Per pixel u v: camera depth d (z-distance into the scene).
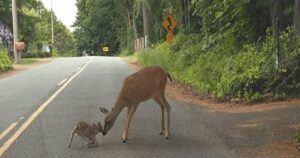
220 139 9.87
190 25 31.50
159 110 13.53
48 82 22.55
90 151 8.99
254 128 10.80
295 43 16.53
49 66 36.03
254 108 13.52
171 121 11.90
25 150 9.11
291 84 14.97
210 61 21.38
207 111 13.48
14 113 13.30
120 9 72.44
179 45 29.20
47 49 71.50
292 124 10.91
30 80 23.98
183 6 32.44
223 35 22.05
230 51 21.03
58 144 9.54
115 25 79.44
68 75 26.52
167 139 9.93
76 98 16.33
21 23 52.56
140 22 60.94
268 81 15.21
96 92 18.00
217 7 22.19
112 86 20.12
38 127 11.23
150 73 10.02
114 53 86.81
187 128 11.02
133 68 32.50
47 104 14.95
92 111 13.52
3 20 50.25
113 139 9.95
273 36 17.53
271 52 16.91
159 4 42.44
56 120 12.11
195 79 20.08
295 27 17.02
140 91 9.76
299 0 16.84
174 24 27.75
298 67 15.20
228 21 21.64
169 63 26.38
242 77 15.55
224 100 15.40
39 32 63.66
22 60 45.53
